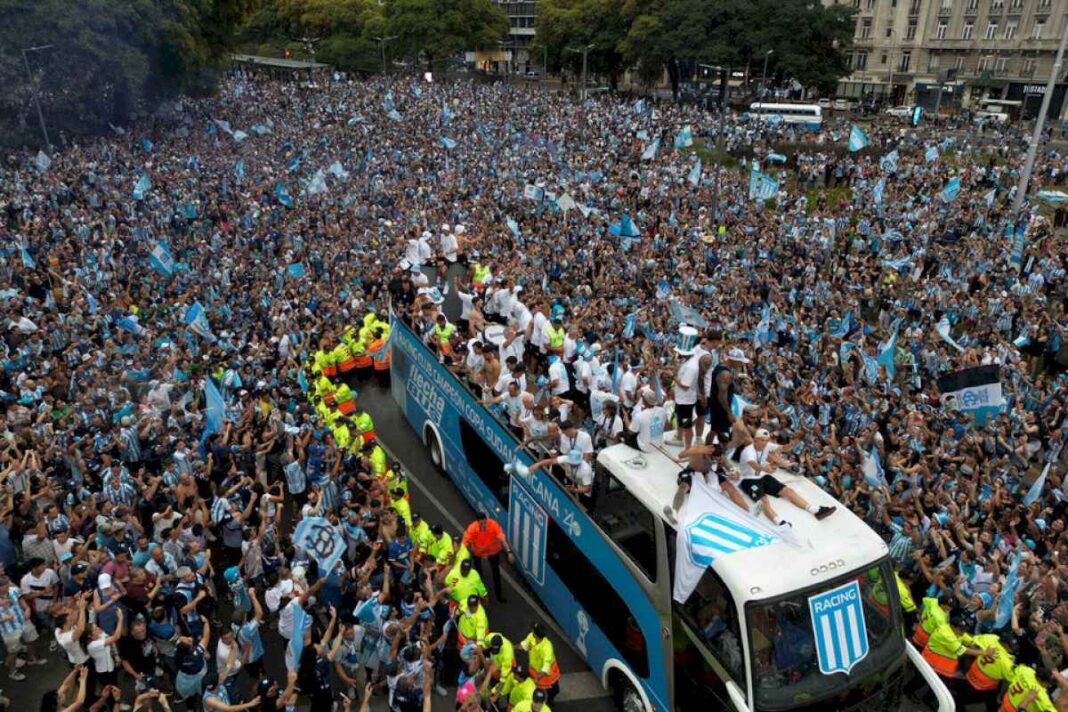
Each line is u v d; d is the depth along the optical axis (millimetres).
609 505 10578
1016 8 80312
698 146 55781
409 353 18531
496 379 14703
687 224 34906
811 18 75062
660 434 10961
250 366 18766
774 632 8281
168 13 54688
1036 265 28469
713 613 8664
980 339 22969
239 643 10844
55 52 47594
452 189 41031
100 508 13070
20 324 20844
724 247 31328
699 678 8891
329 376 21906
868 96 91750
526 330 17000
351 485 14039
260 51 129375
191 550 12094
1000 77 82438
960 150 52594
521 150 50531
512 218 35156
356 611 10953
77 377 17656
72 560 11727
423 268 23562
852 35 77250
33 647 11820
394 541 12336
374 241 31641
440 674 11594
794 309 24734
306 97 74938
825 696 8336
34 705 11148
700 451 9445
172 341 20578
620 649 10422
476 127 58094
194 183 39375
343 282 26344
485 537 12547
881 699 8758
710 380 10477
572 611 11641
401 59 116875
